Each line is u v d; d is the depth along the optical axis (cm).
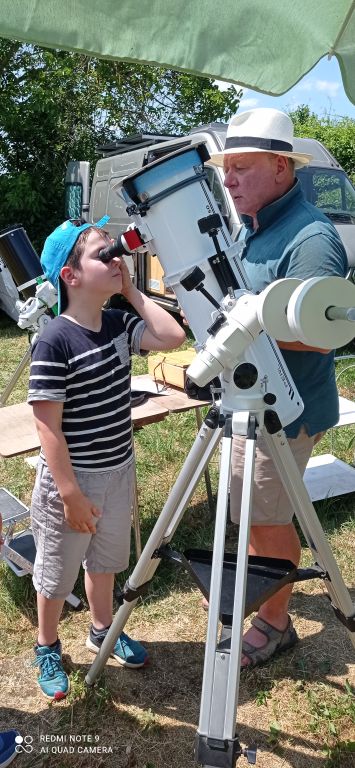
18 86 1270
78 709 229
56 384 197
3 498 328
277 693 237
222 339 159
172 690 239
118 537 228
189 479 188
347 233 718
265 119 206
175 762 209
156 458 439
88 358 202
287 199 212
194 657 256
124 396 217
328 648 261
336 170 799
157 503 374
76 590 295
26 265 300
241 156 212
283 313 142
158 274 837
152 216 171
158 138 858
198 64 137
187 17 131
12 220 1174
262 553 244
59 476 200
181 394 326
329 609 286
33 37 129
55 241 205
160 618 279
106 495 219
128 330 222
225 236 173
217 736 151
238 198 217
